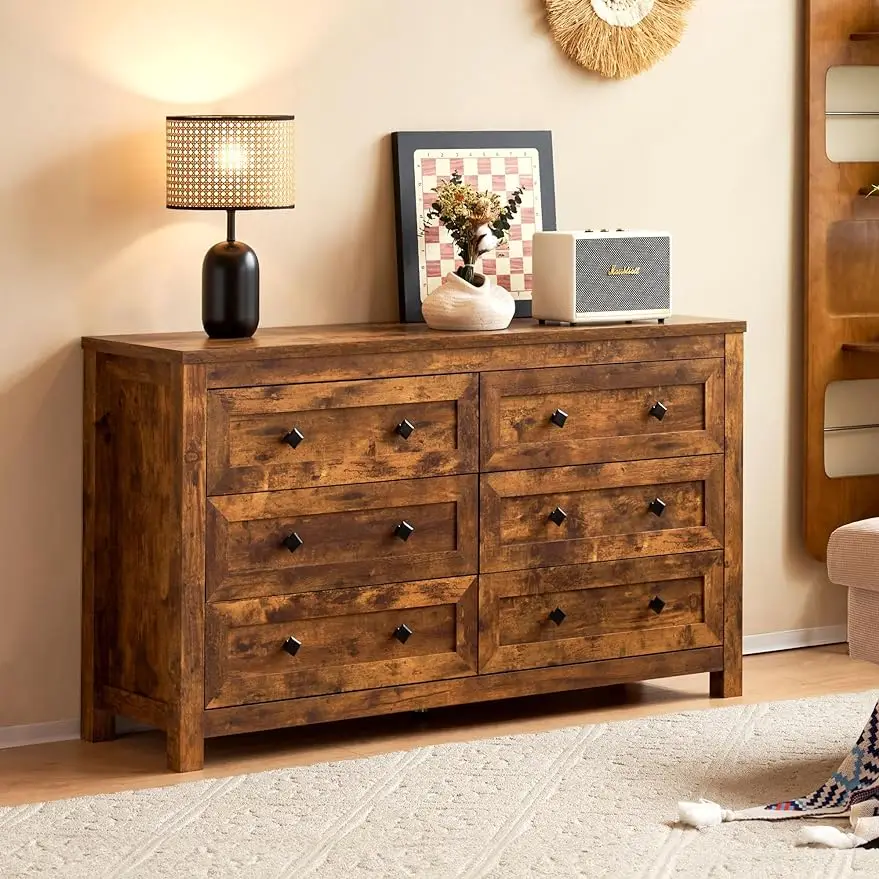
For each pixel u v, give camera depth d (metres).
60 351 3.87
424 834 3.19
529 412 3.95
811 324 4.79
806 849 3.12
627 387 4.07
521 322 4.25
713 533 4.23
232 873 2.98
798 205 4.82
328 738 3.93
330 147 4.16
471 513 3.90
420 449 3.82
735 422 4.24
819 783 3.54
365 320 4.25
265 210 4.09
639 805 3.38
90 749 3.84
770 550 4.86
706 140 4.68
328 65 4.14
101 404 3.84
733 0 4.67
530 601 4.01
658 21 4.52
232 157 3.71
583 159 4.51
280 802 3.37
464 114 4.33
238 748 3.84
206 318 3.78
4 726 3.88
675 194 4.65
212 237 4.04
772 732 3.92
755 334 4.79
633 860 3.06
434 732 3.98
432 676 3.89
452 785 3.49
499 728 4.02
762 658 4.79
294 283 4.15
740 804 3.40
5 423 3.82
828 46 4.74
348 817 3.28
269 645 3.69
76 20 3.83
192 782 3.53
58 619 3.92
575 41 4.43
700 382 4.18
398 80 4.23
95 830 3.19
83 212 3.88
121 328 3.94
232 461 3.60
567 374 3.98
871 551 3.71
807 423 4.82
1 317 3.80
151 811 3.31
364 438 3.75
